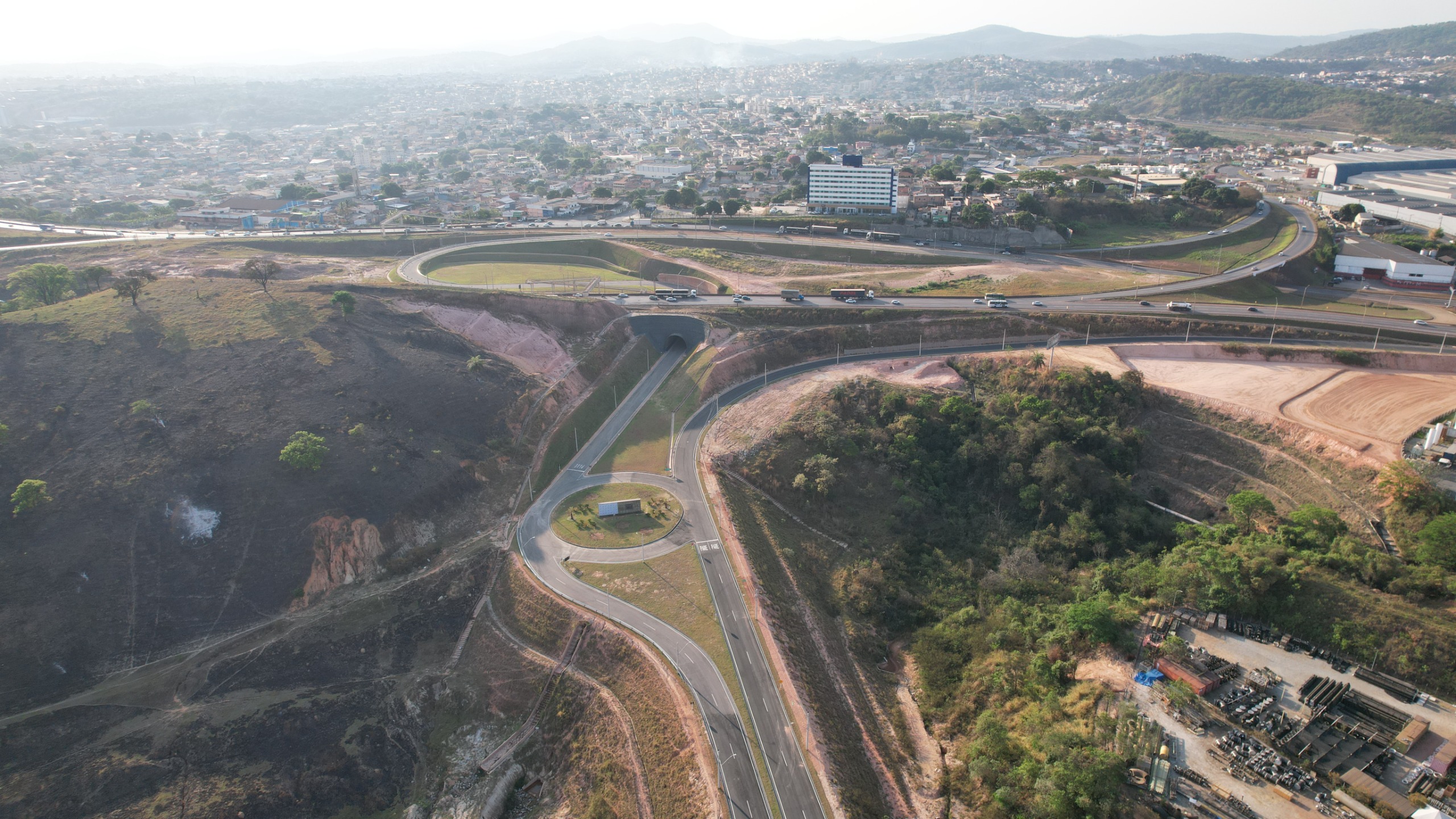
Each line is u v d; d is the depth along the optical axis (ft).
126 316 472.85
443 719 335.47
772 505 431.84
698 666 313.73
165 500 372.79
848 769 276.00
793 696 298.35
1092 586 363.56
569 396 529.86
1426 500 362.94
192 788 293.64
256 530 377.30
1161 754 254.47
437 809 300.61
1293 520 367.86
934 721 311.68
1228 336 558.56
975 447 460.14
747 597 352.69
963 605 375.25
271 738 314.96
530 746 319.88
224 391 429.38
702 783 265.95
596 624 341.21
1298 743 256.11
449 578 385.50
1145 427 476.13
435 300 580.30
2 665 314.55
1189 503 430.61
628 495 436.76
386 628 362.33
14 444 376.68
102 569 347.15
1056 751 249.96
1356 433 422.82
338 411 436.35
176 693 325.21
